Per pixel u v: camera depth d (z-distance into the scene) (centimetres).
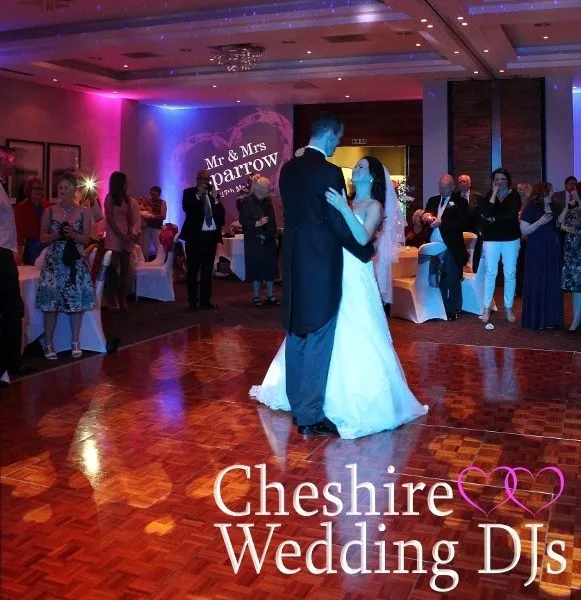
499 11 755
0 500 241
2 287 518
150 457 380
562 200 954
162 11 853
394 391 434
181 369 579
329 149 418
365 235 405
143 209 1209
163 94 1296
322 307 406
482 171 1171
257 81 1134
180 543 284
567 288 718
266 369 580
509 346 673
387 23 795
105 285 896
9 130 1142
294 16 805
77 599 244
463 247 814
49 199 1221
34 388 518
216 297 1030
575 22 868
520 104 1147
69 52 956
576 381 540
